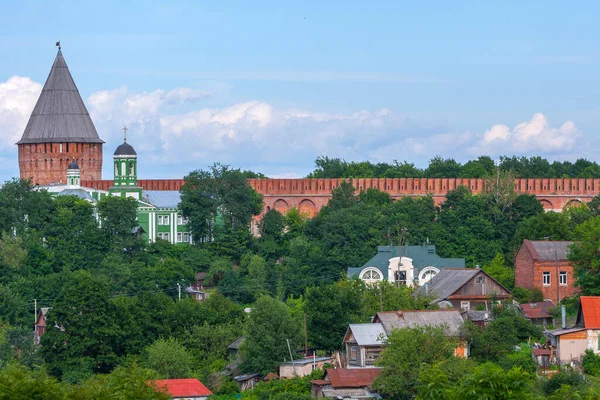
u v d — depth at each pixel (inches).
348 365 7268.7
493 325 7431.1
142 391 5428.2
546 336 7445.9
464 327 7253.9
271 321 7677.2
